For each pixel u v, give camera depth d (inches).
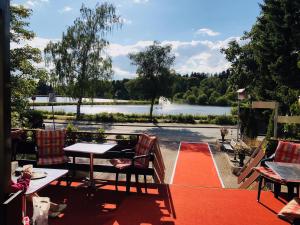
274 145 261.9
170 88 1149.7
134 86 1149.7
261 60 765.3
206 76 3457.2
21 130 261.1
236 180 405.7
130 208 187.9
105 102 2357.3
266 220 175.6
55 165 233.8
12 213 92.7
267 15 708.7
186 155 565.3
